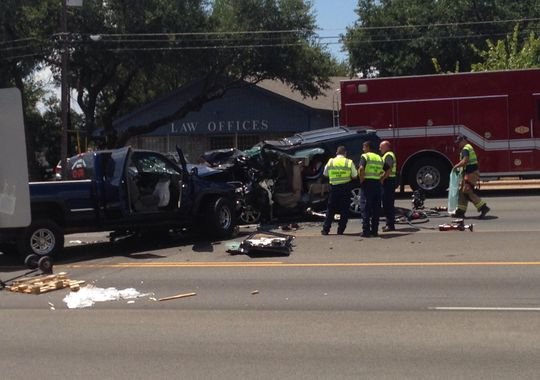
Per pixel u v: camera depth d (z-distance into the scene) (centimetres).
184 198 1340
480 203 1531
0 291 909
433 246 1178
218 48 3291
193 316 743
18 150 881
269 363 569
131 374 549
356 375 533
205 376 539
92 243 1452
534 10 4025
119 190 1245
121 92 3709
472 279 895
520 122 1942
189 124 3697
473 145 1967
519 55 3347
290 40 3403
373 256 1105
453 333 646
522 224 1426
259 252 1157
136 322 722
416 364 557
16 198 883
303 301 800
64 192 1208
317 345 618
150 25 3222
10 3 3089
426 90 1984
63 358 598
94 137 3653
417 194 1642
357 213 1645
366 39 4053
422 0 4100
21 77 3478
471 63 3969
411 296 809
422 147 1991
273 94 3588
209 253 1221
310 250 1191
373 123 2019
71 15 3175
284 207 1586
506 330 652
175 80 4281
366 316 721
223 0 3638
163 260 1162
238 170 1594
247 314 745
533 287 839
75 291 898
